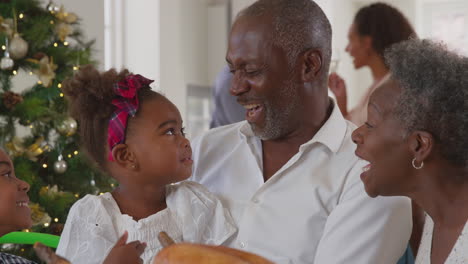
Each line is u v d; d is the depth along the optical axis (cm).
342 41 705
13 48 263
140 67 542
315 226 142
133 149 141
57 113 275
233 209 153
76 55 287
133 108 140
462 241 103
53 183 282
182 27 572
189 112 583
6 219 125
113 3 540
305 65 146
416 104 104
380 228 135
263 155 156
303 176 147
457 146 102
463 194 105
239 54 144
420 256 119
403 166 108
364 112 319
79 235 138
